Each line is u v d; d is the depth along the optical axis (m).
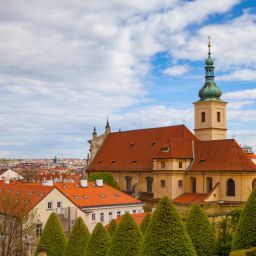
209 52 158.88
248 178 124.50
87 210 104.56
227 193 126.88
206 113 153.62
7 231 79.81
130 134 163.25
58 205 98.88
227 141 132.62
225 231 59.22
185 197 131.88
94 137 172.12
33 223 83.62
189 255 42.78
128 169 150.50
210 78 157.50
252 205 49.19
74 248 60.12
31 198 97.06
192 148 140.12
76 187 113.88
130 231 51.66
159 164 137.12
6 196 91.00
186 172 136.12
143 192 145.25
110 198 113.62
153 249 42.88
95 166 164.75
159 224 43.38
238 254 44.62
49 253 63.91
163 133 151.12
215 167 129.38
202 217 52.41
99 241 56.41
